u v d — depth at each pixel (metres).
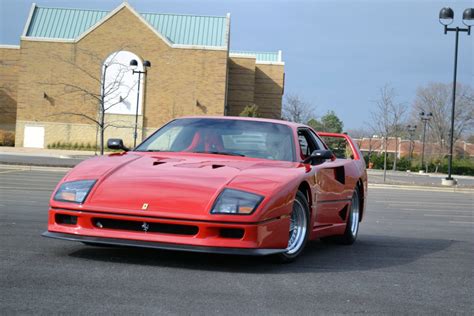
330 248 7.06
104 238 4.91
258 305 4.05
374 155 62.94
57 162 29.50
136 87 49.81
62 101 50.03
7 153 39.12
